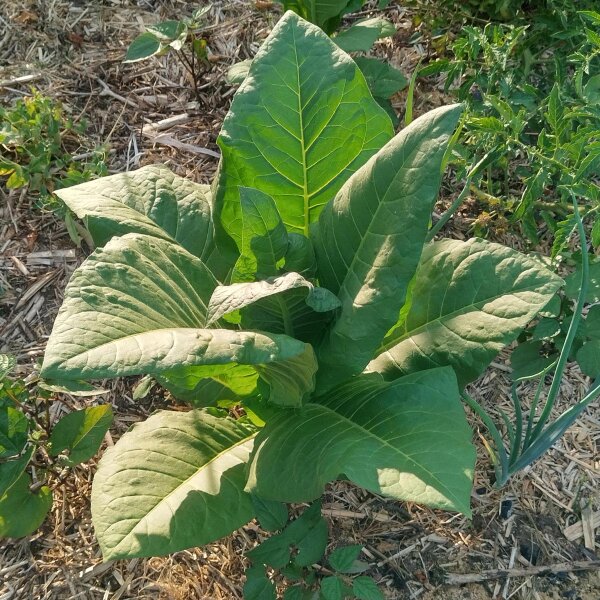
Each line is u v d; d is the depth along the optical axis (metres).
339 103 0.76
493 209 1.13
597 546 0.91
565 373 1.03
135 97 1.26
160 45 1.13
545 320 0.92
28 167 1.08
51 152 1.11
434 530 0.91
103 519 0.70
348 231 0.72
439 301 0.78
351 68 0.74
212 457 0.80
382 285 0.67
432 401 0.69
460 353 0.75
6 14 1.32
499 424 0.99
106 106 1.25
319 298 0.67
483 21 1.29
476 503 0.93
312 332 0.79
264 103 0.75
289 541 0.76
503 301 0.74
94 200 0.83
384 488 0.59
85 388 0.86
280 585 0.86
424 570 0.88
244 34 1.32
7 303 1.07
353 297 0.70
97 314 0.60
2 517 0.81
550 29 1.17
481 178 1.13
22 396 0.89
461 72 1.14
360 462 0.62
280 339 0.61
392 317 0.68
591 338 0.91
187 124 1.24
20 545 0.89
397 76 1.14
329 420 0.73
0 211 1.14
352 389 0.77
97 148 1.16
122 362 0.56
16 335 1.04
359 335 0.69
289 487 0.67
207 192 0.91
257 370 0.76
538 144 0.92
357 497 0.93
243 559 0.88
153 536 0.69
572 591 0.88
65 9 1.34
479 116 1.10
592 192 0.84
